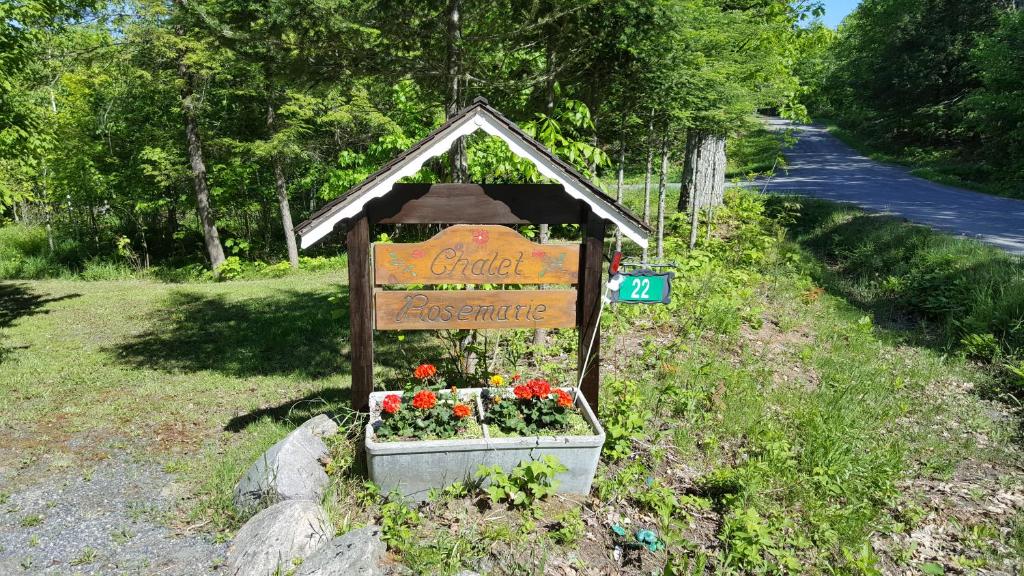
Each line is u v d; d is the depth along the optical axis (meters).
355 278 3.99
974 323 7.66
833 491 4.06
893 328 8.45
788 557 3.34
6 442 4.91
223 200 18.08
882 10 34.09
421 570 3.05
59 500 3.96
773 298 9.36
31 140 9.16
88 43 14.09
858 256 11.65
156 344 8.26
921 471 4.73
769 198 17.53
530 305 4.14
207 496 3.98
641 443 4.69
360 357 4.10
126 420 5.43
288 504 3.38
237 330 8.92
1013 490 4.50
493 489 3.61
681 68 7.11
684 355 6.57
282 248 19.70
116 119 17.22
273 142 14.95
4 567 3.23
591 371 4.32
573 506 3.78
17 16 8.55
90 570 3.21
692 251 10.45
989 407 6.03
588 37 6.15
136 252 18.05
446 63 5.44
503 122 3.79
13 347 8.19
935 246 10.50
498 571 3.19
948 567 3.62
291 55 5.02
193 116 15.26
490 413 3.99
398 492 3.67
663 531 3.55
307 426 4.21
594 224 4.07
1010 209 15.25
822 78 37.78
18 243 17.77
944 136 28.61
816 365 6.72
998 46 22.81
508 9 5.65
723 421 5.11
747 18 8.16
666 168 9.86
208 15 4.76
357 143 17.83
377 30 4.95
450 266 4.03
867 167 26.67
